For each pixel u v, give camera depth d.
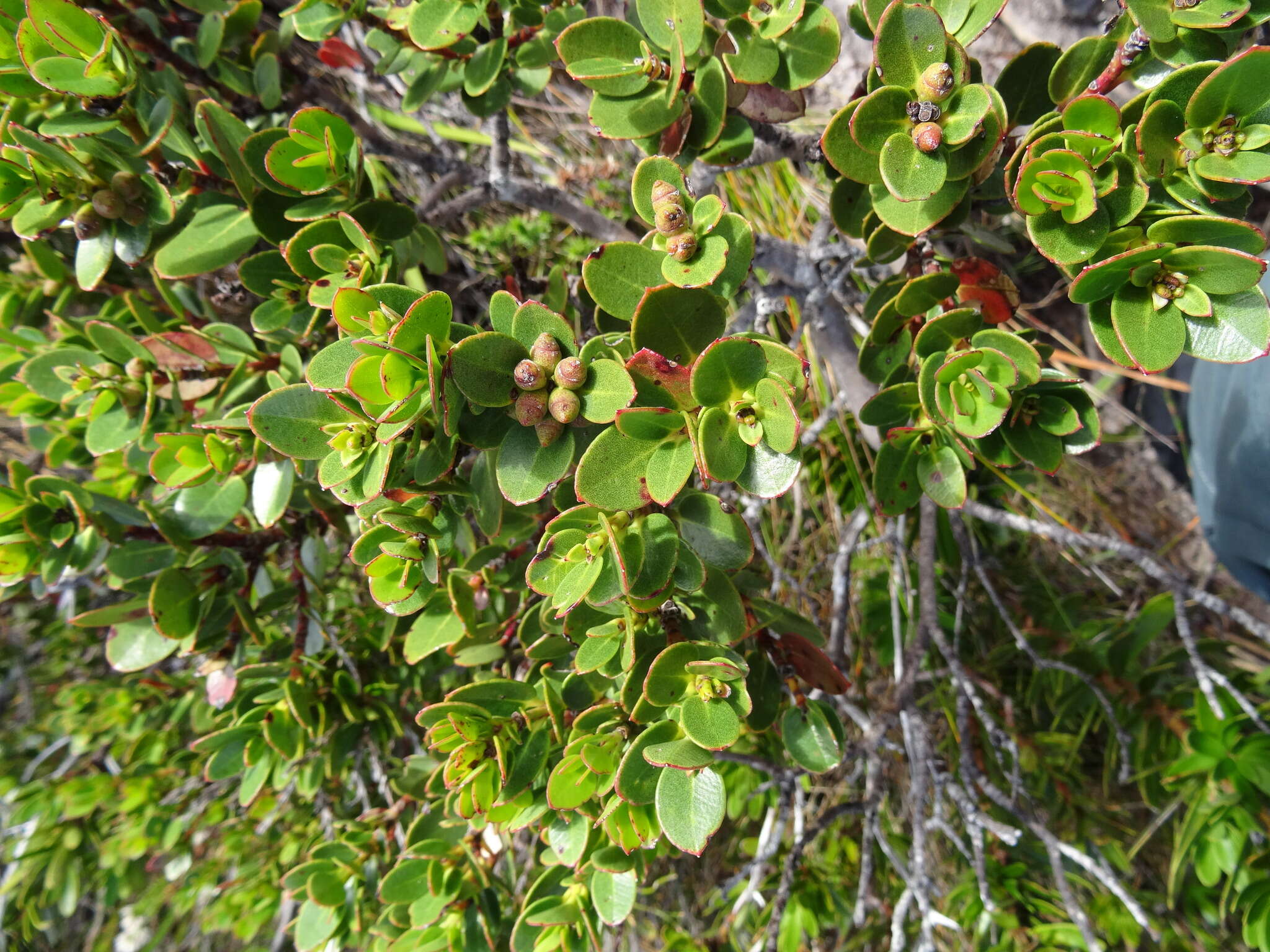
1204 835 0.44
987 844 0.50
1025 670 0.55
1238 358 0.20
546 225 0.51
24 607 0.65
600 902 0.27
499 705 0.26
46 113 0.27
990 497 0.55
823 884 0.50
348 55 0.37
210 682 0.34
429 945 0.31
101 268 0.27
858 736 0.52
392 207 0.27
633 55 0.25
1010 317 0.25
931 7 0.20
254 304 0.36
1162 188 0.21
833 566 0.52
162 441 0.29
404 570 0.25
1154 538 0.59
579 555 0.22
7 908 0.66
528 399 0.21
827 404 0.51
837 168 0.22
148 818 0.55
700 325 0.22
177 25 0.33
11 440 0.55
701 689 0.23
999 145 0.22
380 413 0.21
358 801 0.53
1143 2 0.21
